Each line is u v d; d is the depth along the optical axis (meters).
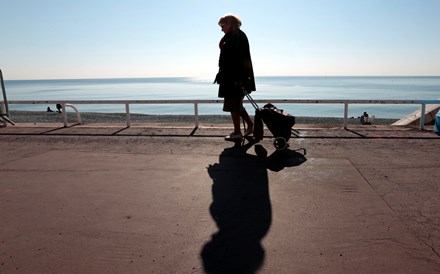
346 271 2.58
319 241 3.04
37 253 2.94
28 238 3.21
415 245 2.93
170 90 170.62
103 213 3.74
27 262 2.79
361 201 3.92
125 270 2.66
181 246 3.02
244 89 7.02
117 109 58.28
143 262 2.77
